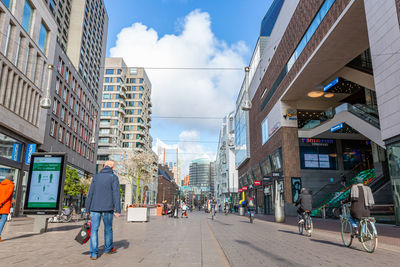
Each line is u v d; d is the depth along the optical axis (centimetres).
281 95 3114
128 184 6481
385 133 1323
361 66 2361
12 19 2389
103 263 460
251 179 5109
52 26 3191
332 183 3375
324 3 1986
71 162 3994
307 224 1038
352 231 725
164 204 3222
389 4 1276
